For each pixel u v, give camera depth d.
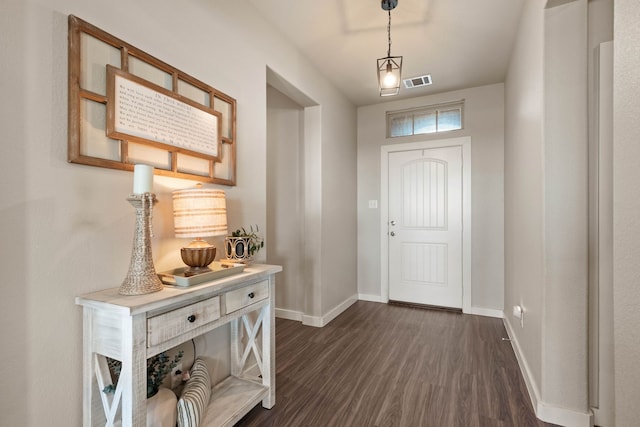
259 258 2.24
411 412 1.78
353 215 4.09
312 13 2.28
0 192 1.01
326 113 3.33
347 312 3.63
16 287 1.05
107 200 1.31
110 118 1.29
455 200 3.69
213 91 1.81
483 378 2.15
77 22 1.19
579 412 1.63
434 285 3.81
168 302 1.18
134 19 1.41
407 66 3.08
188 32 1.69
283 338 2.87
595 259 1.65
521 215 2.35
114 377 1.31
